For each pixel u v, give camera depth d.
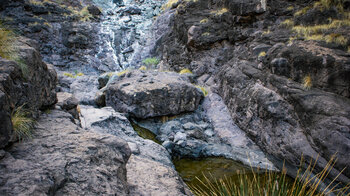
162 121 7.50
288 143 4.85
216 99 8.27
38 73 3.29
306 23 7.29
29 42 3.55
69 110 4.51
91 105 8.87
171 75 9.38
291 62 5.63
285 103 5.29
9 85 2.30
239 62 8.07
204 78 10.08
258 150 5.78
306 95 4.85
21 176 1.68
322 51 5.27
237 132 6.59
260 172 4.91
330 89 4.83
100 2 21.70
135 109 7.25
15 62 2.63
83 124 5.54
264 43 7.64
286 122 5.14
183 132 6.60
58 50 15.17
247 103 6.42
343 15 6.53
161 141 6.45
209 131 6.87
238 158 5.49
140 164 3.31
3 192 1.49
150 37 16.03
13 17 15.01
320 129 4.25
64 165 1.93
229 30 9.84
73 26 16.61
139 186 2.63
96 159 2.18
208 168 5.23
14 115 2.42
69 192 1.73
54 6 17.16
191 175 4.95
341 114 4.12
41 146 2.23
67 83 10.79
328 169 4.01
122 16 19.56
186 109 7.75
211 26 10.41
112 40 16.62
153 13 19.03
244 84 7.01
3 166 1.79
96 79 11.06
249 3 8.94
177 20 12.77
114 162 2.31
